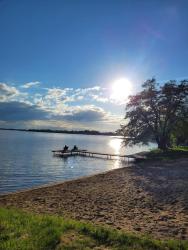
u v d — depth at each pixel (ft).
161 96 175.22
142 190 60.23
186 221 35.01
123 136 183.52
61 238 23.30
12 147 266.57
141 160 160.45
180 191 57.77
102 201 49.98
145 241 23.53
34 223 26.86
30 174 112.47
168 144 198.08
